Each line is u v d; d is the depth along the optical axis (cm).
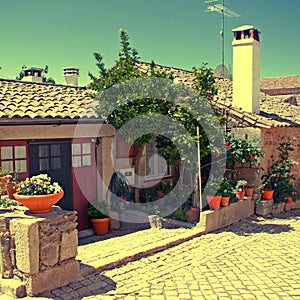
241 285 582
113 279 595
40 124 844
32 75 1563
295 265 668
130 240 829
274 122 1090
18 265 527
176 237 803
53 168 937
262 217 1041
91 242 901
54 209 586
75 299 520
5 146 848
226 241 809
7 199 662
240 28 1173
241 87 1173
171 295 545
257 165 1068
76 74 1641
